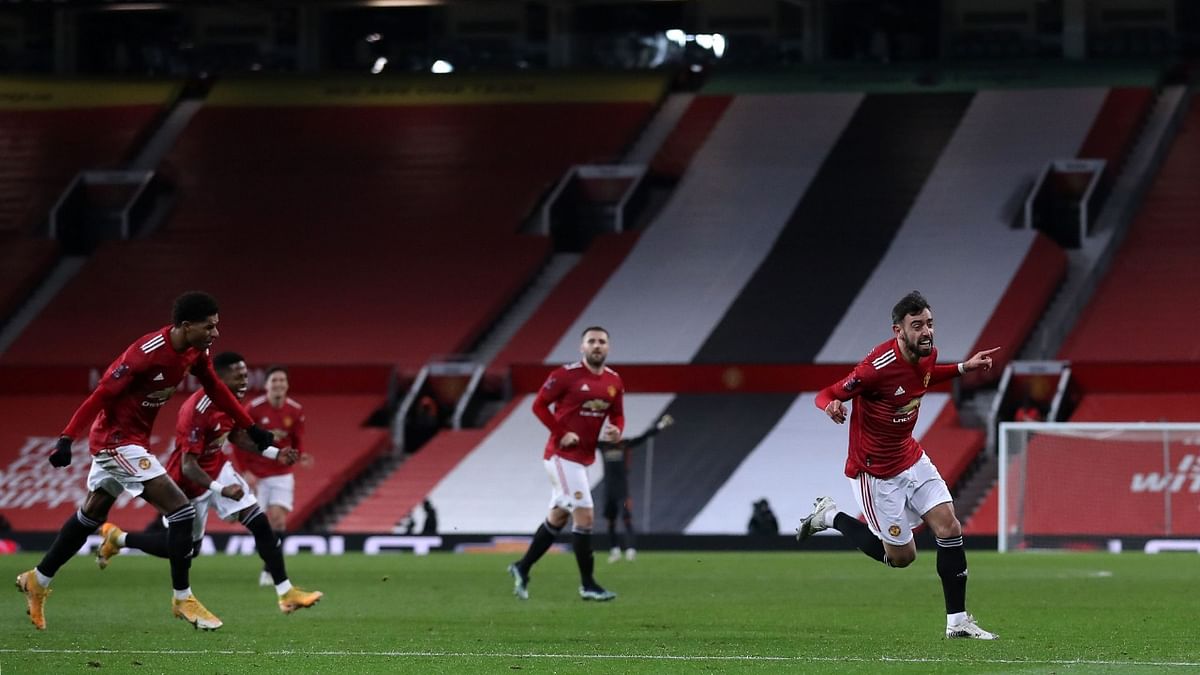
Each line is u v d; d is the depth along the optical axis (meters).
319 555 108.56
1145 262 146.75
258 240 163.12
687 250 156.75
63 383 147.75
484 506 130.25
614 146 168.75
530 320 151.00
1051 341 139.25
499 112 176.25
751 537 117.25
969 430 130.12
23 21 186.88
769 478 129.88
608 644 37.09
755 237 156.62
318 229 163.88
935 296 144.12
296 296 155.00
